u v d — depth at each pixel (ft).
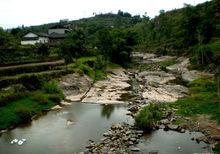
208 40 370.53
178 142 122.72
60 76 211.82
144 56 455.22
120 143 120.67
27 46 289.12
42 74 198.59
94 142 122.72
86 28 565.12
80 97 196.85
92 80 239.09
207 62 297.94
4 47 266.16
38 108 165.07
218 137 124.88
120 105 180.14
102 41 336.90
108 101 188.75
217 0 444.96
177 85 230.07
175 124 141.59
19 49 271.90
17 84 176.86
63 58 267.39
